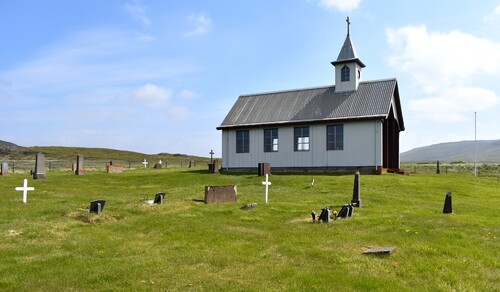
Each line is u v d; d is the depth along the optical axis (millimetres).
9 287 7875
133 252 10391
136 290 7734
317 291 7602
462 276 8344
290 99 37531
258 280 8281
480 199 21359
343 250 10258
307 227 13094
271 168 35188
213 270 8961
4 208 15180
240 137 37000
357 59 34656
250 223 13875
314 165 33312
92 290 7797
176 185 27266
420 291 7633
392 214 15148
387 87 33750
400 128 38750
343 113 32594
